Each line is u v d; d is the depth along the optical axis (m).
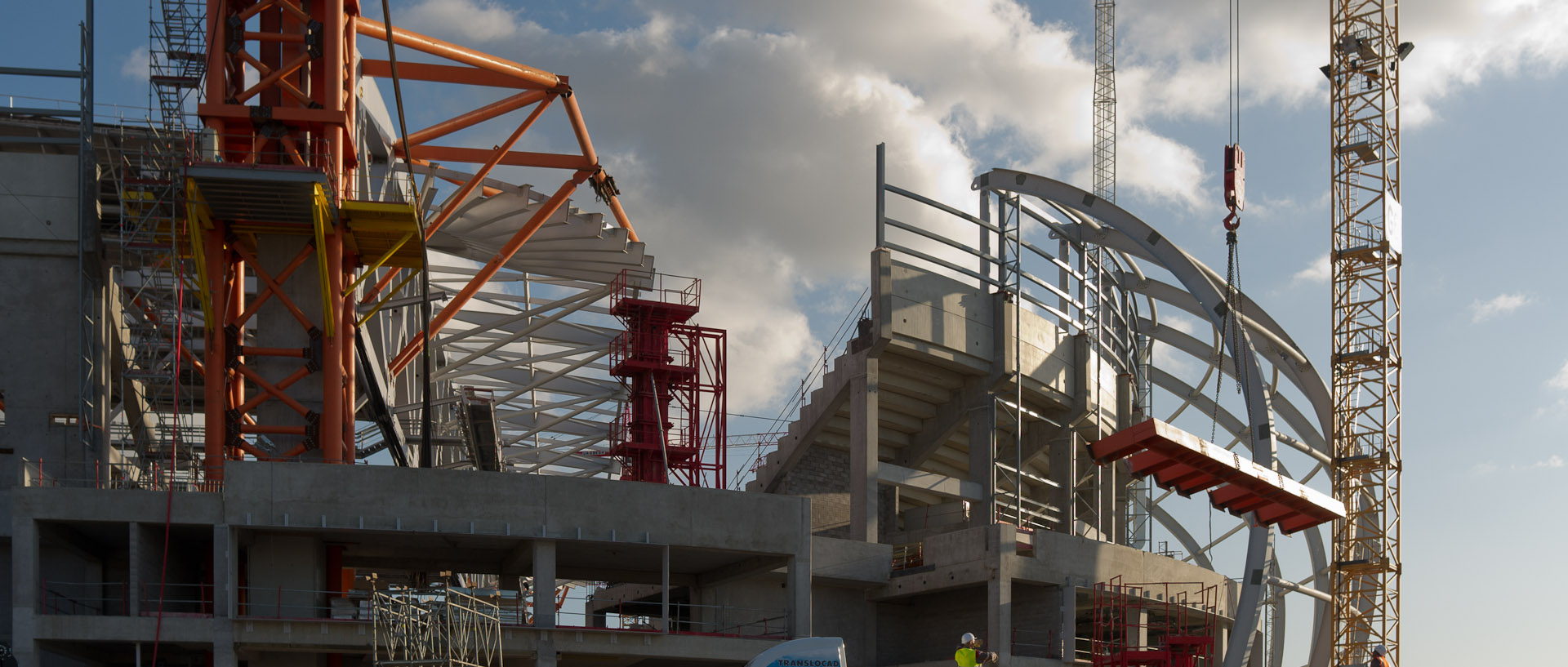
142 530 46.31
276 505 46.75
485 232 65.06
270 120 49.56
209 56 49.72
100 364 52.38
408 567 54.75
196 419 68.12
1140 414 81.62
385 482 47.84
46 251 52.41
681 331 72.56
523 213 63.41
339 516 47.16
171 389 58.19
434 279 72.38
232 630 45.59
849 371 67.25
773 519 52.00
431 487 48.22
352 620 46.62
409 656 43.72
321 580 48.78
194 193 47.72
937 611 62.44
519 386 85.56
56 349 51.97
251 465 46.81
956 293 68.69
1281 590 75.56
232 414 49.84
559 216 64.00
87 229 52.12
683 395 72.06
